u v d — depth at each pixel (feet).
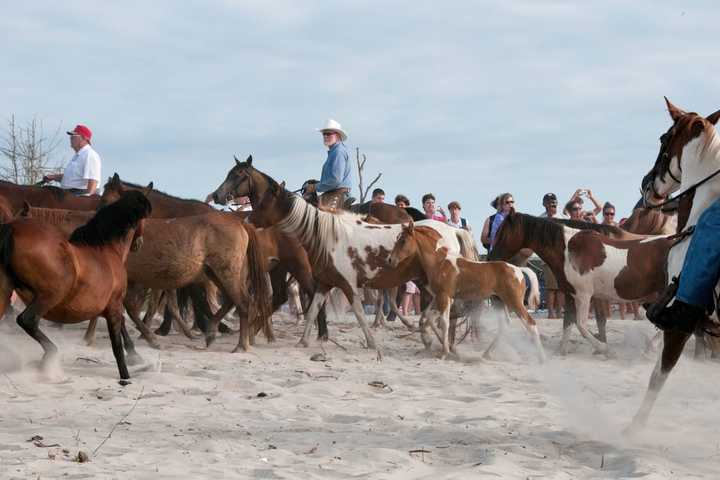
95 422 30.07
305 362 48.78
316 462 25.04
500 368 48.80
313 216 54.24
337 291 77.30
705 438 29.35
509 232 55.83
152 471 23.13
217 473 23.18
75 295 36.86
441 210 75.56
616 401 38.01
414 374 45.32
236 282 51.85
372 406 35.01
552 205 69.36
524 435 29.48
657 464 25.29
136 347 51.78
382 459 25.49
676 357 28.32
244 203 69.67
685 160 28.73
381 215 62.59
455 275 52.49
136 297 51.62
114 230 39.11
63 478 22.24
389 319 75.41
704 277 25.81
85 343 50.90
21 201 53.36
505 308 54.13
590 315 77.87
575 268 54.70
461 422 31.89
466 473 23.91
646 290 53.88
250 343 56.03
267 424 30.81
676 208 32.65
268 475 23.31
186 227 50.72
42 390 36.11
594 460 26.48
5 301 36.11
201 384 39.22
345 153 62.44
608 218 72.49
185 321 64.23
